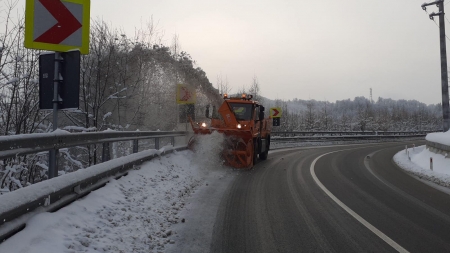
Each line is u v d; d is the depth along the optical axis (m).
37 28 5.30
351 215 7.14
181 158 12.51
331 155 21.86
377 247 5.29
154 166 9.90
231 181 11.07
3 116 7.94
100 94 12.27
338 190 9.92
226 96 15.83
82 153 11.96
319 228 6.23
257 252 5.05
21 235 3.96
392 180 12.11
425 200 8.72
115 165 7.42
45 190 4.65
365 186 10.73
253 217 6.90
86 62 12.28
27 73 7.82
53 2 5.39
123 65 14.00
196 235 5.73
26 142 4.51
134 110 14.88
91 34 12.38
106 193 6.44
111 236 4.96
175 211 7.05
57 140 5.37
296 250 5.14
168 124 17.36
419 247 5.30
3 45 7.62
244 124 14.34
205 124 14.22
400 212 7.45
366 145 35.12
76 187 5.64
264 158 18.36
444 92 22.45
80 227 4.83
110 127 13.05
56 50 5.41
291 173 13.25
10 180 6.84
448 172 12.79
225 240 5.53
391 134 54.84
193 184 9.95
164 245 5.21
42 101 5.59
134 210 6.30
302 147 30.22
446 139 14.84
